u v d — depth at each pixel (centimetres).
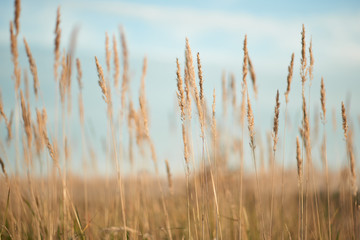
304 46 294
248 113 289
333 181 438
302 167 294
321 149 387
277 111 288
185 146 284
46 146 306
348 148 323
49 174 317
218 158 383
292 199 470
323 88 307
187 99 282
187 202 293
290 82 297
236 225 374
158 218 407
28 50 305
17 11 302
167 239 379
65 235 303
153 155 346
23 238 318
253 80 327
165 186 401
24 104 308
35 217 311
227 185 394
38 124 310
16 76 308
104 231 353
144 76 383
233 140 411
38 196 318
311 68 299
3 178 304
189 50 279
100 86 300
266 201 396
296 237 363
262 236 327
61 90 325
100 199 454
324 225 344
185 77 288
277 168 430
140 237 347
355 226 331
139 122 386
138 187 402
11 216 312
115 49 349
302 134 316
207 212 301
